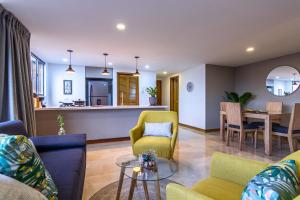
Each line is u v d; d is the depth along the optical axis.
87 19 2.62
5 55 2.34
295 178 0.94
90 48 4.09
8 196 0.74
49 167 1.65
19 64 2.55
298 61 4.43
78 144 2.30
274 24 2.76
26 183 0.96
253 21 2.66
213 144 4.23
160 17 2.55
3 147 0.92
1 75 2.23
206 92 5.85
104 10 2.36
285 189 0.83
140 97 7.19
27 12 2.41
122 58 5.11
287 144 4.34
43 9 2.33
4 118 2.33
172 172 1.83
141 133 3.19
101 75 6.66
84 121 4.20
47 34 3.21
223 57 4.92
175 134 2.89
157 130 3.10
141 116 3.37
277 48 4.05
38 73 5.31
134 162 2.03
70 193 1.25
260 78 5.41
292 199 0.81
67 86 6.21
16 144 0.95
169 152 2.74
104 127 4.39
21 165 0.95
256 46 3.89
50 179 1.14
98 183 2.32
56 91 6.08
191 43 3.70
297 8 2.29
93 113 4.28
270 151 3.49
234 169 1.40
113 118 4.48
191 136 5.11
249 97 5.57
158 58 5.07
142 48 4.07
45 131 3.90
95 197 2.01
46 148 2.18
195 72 6.36
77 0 2.13
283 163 1.03
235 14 2.45
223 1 2.14
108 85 6.76
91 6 2.27
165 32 3.09
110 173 2.62
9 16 2.37
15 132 1.90
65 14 2.47
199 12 2.40
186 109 6.87
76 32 3.12
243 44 3.74
